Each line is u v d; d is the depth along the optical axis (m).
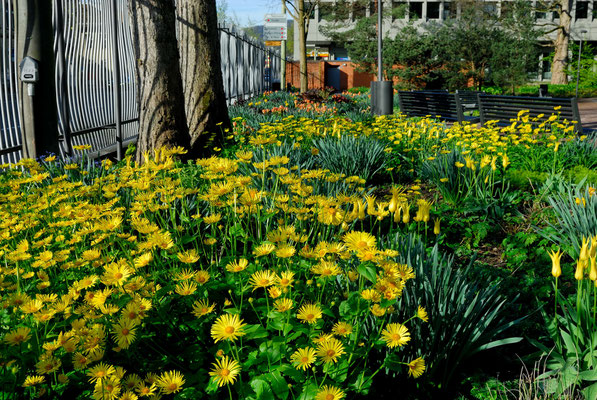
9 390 1.84
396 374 2.38
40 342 1.99
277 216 3.55
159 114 6.57
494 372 2.54
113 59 8.60
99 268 2.56
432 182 5.57
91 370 1.73
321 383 1.78
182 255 2.28
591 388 2.21
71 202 3.38
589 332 2.36
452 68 32.62
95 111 7.98
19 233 3.01
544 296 3.17
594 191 3.96
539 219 4.52
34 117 5.49
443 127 8.50
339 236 2.62
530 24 31.22
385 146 6.86
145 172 3.11
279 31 28.91
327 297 2.39
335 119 8.26
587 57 32.34
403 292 2.41
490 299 2.64
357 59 35.41
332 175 3.52
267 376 1.79
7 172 4.18
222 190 2.65
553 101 7.65
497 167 5.35
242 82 20.58
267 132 7.26
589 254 2.14
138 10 6.45
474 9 32.53
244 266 2.12
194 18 7.83
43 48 5.44
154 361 2.06
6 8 5.66
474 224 4.34
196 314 1.95
